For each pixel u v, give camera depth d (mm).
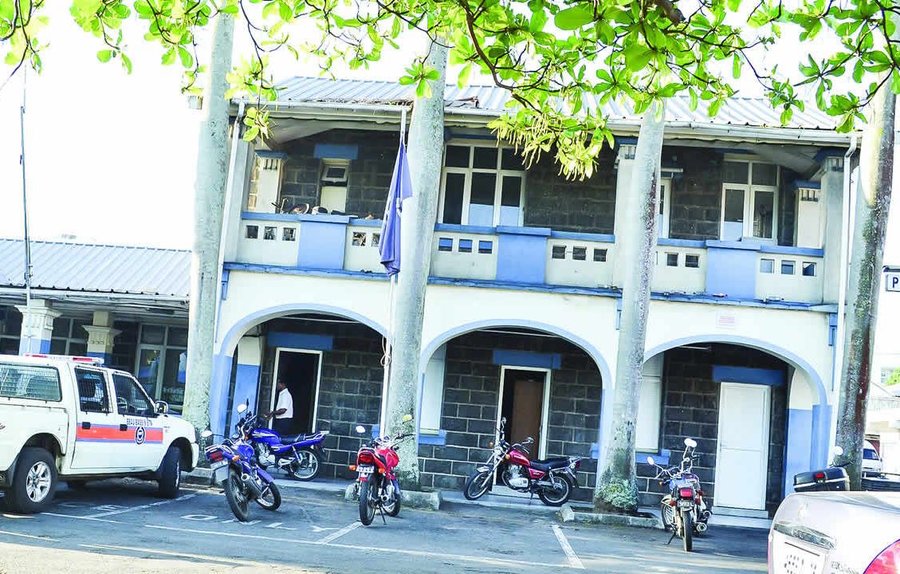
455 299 14891
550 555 9992
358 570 8125
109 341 18969
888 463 33625
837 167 14727
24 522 9375
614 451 13336
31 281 16922
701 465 16312
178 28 5457
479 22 4973
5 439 9812
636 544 11398
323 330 17062
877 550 3775
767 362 16281
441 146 14102
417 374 13719
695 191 16469
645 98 5430
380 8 5582
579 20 4027
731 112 16016
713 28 5094
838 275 14547
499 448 14930
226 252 15266
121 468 11484
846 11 4484
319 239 15258
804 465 15719
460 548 9977
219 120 14172
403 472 13461
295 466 15781
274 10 5348
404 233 13867
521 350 16625
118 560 7715
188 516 10836
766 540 12688
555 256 15164
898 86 4680
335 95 16031
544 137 6441
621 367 13391
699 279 14977
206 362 14102
